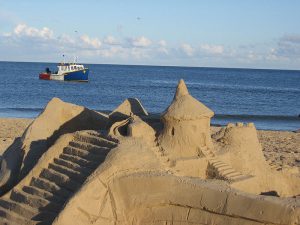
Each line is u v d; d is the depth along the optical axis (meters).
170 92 72.00
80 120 15.90
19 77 95.50
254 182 12.95
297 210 9.53
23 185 12.99
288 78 151.25
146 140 13.11
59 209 11.68
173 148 12.92
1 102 52.47
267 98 69.56
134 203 11.34
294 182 15.03
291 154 24.42
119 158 11.62
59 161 13.16
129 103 15.84
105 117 16.22
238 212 10.19
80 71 78.00
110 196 11.42
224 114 49.00
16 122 33.66
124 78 110.44
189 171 12.55
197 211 10.78
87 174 12.17
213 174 12.76
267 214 9.84
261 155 14.59
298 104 62.50
